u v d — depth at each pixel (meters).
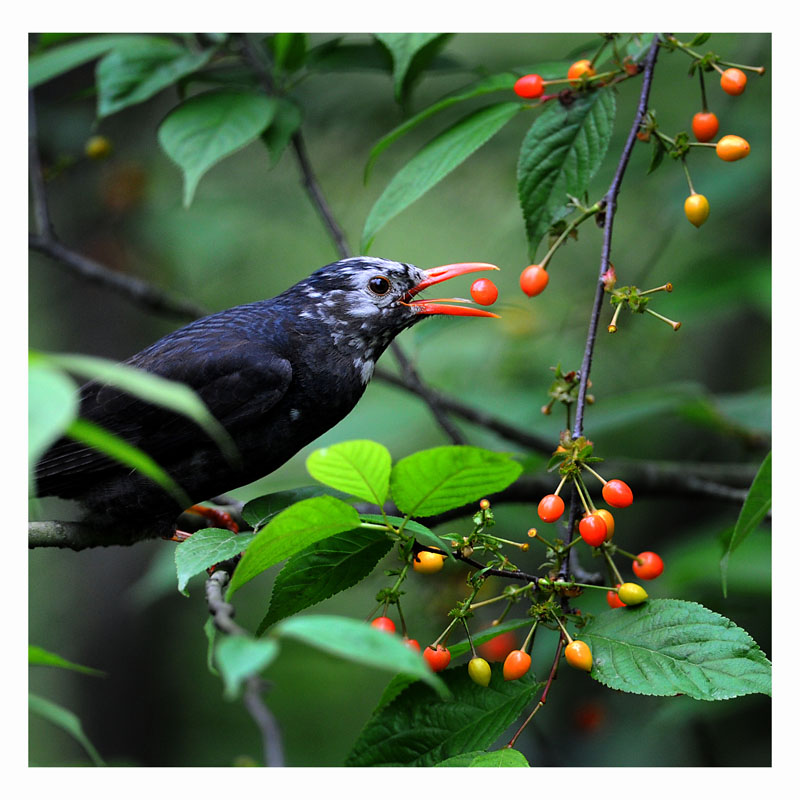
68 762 12.65
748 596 9.14
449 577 7.83
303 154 8.65
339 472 4.32
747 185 9.88
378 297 7.60
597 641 4.82
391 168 12.44
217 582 4.97
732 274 10.23
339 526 4.49
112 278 9.81
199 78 8.25
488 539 4.79
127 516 6.93
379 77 11.64
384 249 14.00
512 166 12.19
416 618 8.05
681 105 11.26
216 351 7.06
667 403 9.94
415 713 5.02
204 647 14.19
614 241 12.95
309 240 13.77
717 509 12.14
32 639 13.32
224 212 12.41
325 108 11.51
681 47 5.98
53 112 11.04
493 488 4.49
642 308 5.06
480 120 6.49
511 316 12.09
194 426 6.90
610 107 6.19
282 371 7.11
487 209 13.55
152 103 12.61
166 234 12.22
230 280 13.64
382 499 4.46
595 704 9.75
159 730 13.12
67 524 6.90
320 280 7.67
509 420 11.39
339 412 7.63
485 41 12.29
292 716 13.54
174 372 6.96
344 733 13.30
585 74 6.29
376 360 7.78
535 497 8.45
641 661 4.66
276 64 8.02
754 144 10.19
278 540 4.41
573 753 9.95
